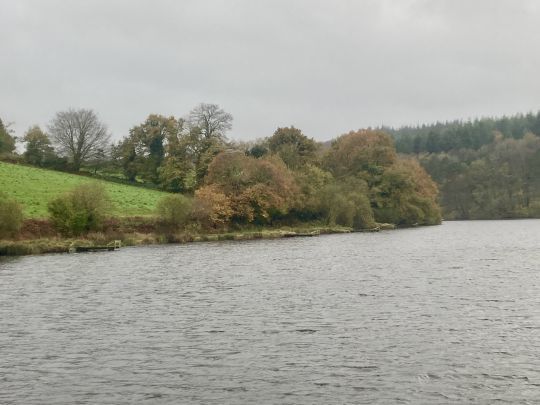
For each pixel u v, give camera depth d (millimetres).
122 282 36125
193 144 115312
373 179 118250
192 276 38844
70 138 116250
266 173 95125
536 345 20484
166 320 24859
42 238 62312
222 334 22359
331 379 17062
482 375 17328
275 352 19844
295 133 120625
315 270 41656
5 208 57531
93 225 66812
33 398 15758
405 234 91812
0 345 20953
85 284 35281
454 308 26922
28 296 30969
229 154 95250
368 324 23750
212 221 85875
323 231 96562
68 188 87938
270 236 84750
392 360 18797
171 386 16609
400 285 33906
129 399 15656
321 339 21469
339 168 123500
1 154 114562
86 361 18984
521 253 54844
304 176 105188
